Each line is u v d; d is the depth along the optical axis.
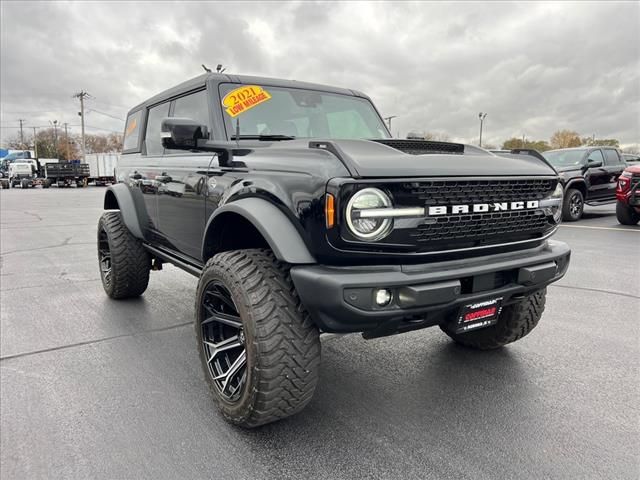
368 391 2.98
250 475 2.17
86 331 4.11
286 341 2.25
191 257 3.57
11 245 9.00
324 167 2.15
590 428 2.53
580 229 10.18
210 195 3.00
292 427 2.57
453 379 3.12
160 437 2.47
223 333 2.79
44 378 3.17
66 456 2.31
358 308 2.06
